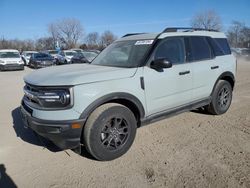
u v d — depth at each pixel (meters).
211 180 3.07
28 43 69.56
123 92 3.62
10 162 3.61
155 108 4.11
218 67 5.25
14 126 5.11
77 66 4.44
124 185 3.02
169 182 3.06
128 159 3.64
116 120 3.62
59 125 3.21
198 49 4.91
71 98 3.21
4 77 14.69
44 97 3.27
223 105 5.59
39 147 4.09
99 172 3.31
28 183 3.10
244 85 9.77
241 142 4.12
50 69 4.21
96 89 3.38
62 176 3.23
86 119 3.37
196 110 5.91
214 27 46.06
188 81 4.58
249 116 5.48
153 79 3.99
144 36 4.63
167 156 3.69
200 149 3.89
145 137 4.39
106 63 4.56
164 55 4.26
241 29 46.72
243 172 3.23
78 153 3.60
